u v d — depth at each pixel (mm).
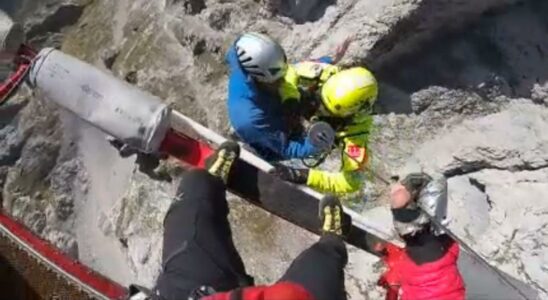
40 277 3512
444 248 2711
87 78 3320
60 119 8883
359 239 3230
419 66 5781
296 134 3381
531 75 5445
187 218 2506
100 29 9156
